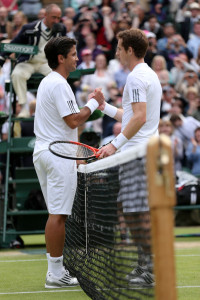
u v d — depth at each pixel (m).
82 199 19.47
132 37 17.69
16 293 18.11
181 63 48.16
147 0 53.22
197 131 42.78
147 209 10.92
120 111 19.59
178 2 52.88
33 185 31.72
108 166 14.63
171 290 9.44
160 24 52.75
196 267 22.84
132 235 12.12
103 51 49.56
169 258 9.49
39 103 18.48
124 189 12.79
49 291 18.17
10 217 31.55
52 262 18.66
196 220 41.25
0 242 30.95
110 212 14.86
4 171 32.53
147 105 17.53
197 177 41.50
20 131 32.38
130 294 12.24
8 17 50.31
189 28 52.03
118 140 17.14
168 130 42.34
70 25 49.66
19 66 30.22
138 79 17.25
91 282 15.98
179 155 43.00
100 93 18.62
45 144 18.25
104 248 15.86
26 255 27.92
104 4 52.75
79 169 20.25
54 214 18.22
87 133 29.23
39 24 30.11
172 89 46.03
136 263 12.09
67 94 18.17
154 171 9.51
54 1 55.72
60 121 18.27
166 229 9.51
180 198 36.16
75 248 20.19
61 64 18.58
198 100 45.69
